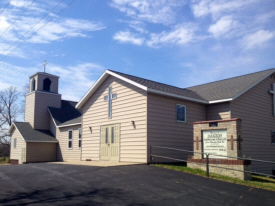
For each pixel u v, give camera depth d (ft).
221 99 62.85
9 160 108.99
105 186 34.30
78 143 87.20
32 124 104.01
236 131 43.50
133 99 58.39
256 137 67.67
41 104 106.73
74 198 29.32
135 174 41.55
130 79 59.36
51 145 98.27
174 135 58.85
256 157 66.54
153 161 54.08
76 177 38.93
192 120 63.16
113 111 63.16
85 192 31.58
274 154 72.13
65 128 95.30
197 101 63.05
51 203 27.53
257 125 68.59
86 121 71.31
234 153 43.19
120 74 62.75
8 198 28.89
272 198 32.65
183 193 32.83
